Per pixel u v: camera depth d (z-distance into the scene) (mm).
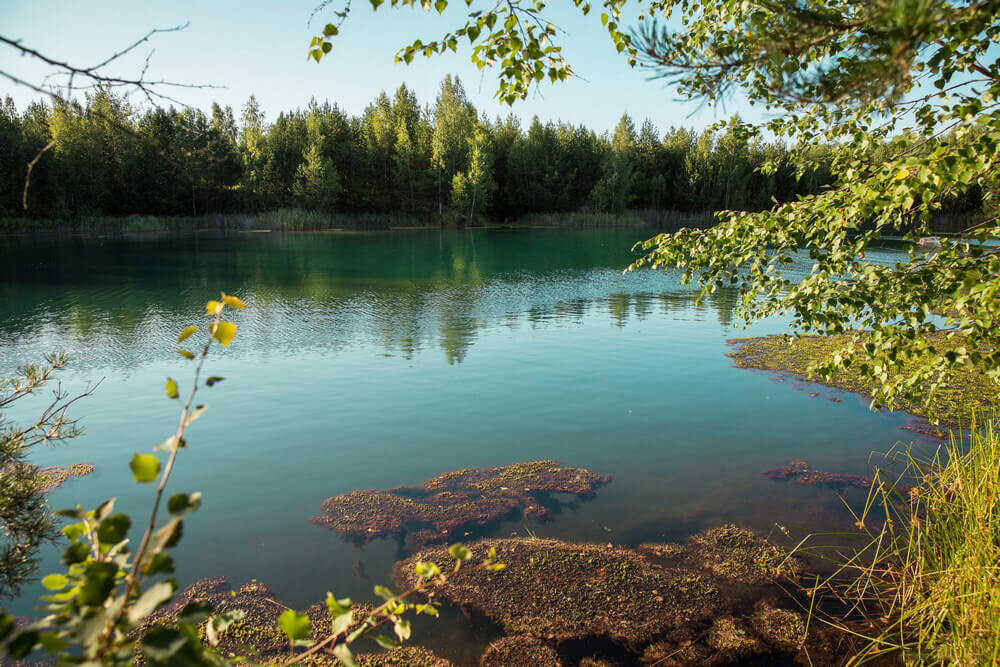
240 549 6066
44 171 48969
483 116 83438
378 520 6621
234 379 11633
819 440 8875
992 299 3965
